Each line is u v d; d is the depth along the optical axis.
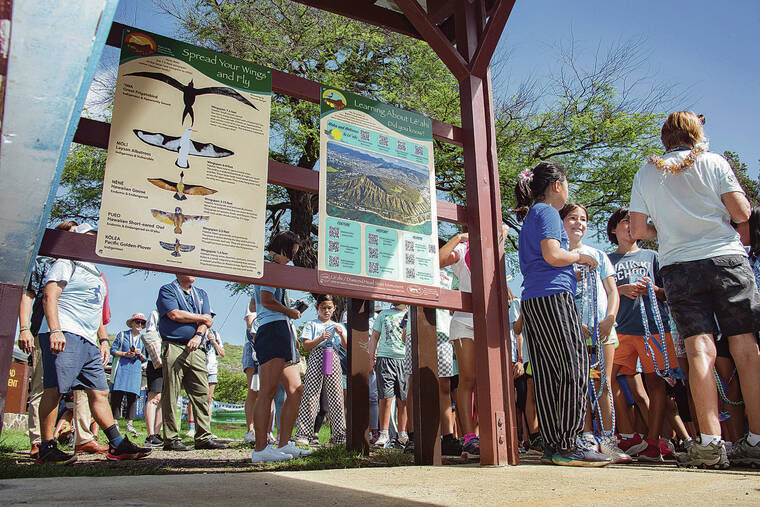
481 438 3.00
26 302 3.90
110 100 6.89
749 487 1.80
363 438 3.94
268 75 2.96
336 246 2.97
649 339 3.76
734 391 3.54
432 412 3.59
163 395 5.19
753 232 3.49
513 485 1.92
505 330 3.17
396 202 3.24
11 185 1.58
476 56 3.47
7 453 4.46
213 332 7.24
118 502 1.48
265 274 2.71
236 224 2.67
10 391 9.32
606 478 2.12
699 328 2.73
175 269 2.48
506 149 14.98
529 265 3.05
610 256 4.28
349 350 4.01
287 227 16.75
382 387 5.94
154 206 2.49
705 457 2.59
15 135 1.49
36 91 1.44
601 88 15.84
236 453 4.66
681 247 2.83
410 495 1.69
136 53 2.60
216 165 2.68
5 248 1.77
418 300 3.12
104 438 6.38
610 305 3.65
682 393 4.27
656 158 2.99
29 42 1.39
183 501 1.52
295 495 1.67
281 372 3.60
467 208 3.39
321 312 5.61
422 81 15.10
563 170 3.23
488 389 3.03
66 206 14.06
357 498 1.61
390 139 3.32
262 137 2.85
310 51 14.02
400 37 14.79
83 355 3.72
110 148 2.44
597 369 3.58
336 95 3.18
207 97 2.73
